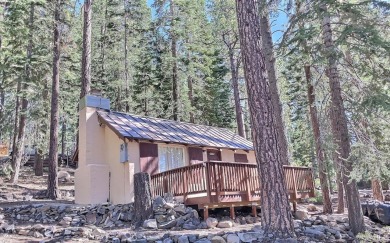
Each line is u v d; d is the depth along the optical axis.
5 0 17.55
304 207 14.34
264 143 7.58
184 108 24.44
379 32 9.70
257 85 7.84
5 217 11.12
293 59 12.00
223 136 18.45
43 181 20.78
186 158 15.23
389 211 12.09
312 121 13.13
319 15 9.86
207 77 26.38
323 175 13.15
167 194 10.84
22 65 17.98
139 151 13.60
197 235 7.91
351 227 10.08
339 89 10.25
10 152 23.81
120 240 8.00
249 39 8.07
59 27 17.23
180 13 24.75
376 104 9.05
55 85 16.23
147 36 27.05
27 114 19.23
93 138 14.15
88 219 10.69
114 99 27.30
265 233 7.28
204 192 10.09
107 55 27.11
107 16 27.67
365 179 9.77
